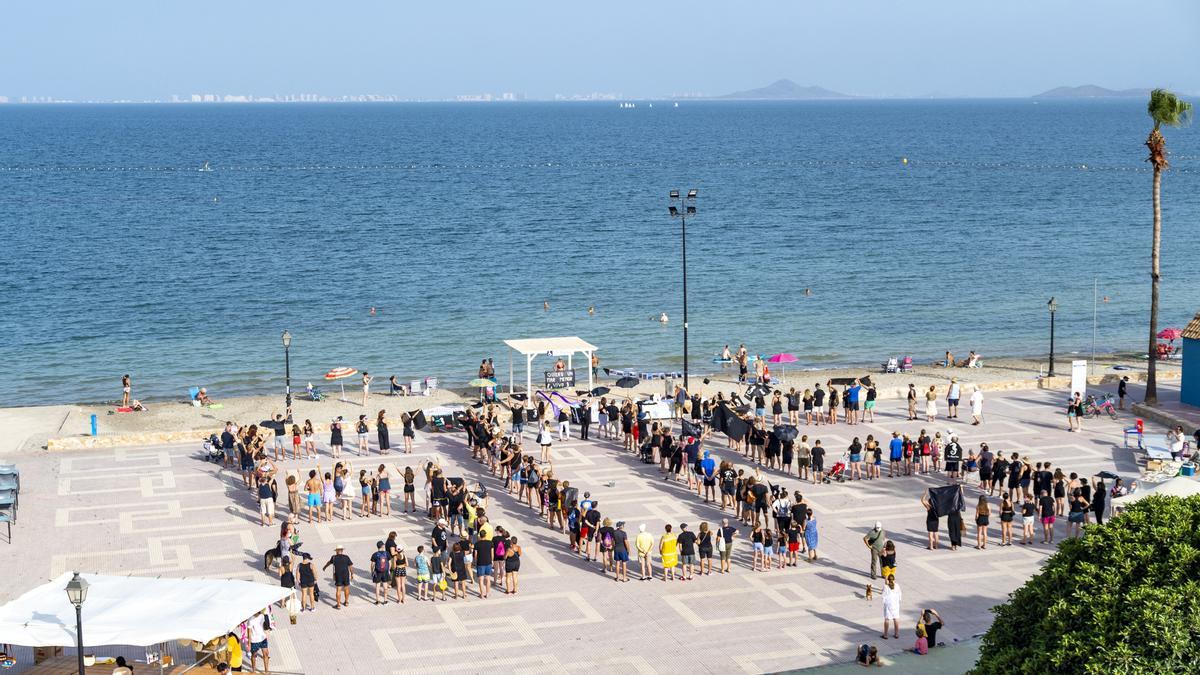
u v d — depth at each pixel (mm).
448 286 97250
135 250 115562
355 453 48844
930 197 170125
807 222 139625
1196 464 43344
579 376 68000
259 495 39906
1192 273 104250
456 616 33062
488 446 47000
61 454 48531
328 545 38188
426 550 37750
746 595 34562
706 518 40875
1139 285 98938
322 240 123750
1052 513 38594
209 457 47500
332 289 95875
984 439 50469
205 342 77938
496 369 71125
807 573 36188
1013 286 98750
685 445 44594
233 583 29250
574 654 30672
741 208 154125
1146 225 136250
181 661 29969
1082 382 56625
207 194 174125
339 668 29750
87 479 45031
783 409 56469
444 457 48375
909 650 30797
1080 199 165875
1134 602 22156
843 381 56500
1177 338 73562
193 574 35500
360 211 151125
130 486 44156
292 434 48406
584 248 118125
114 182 195000
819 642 31359
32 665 29891
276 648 30891
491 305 89750
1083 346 78250
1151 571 22625
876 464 45219
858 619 32844
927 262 110688
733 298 92875
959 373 68625
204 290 95250
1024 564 36844
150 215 145750
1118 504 35906
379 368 71500
